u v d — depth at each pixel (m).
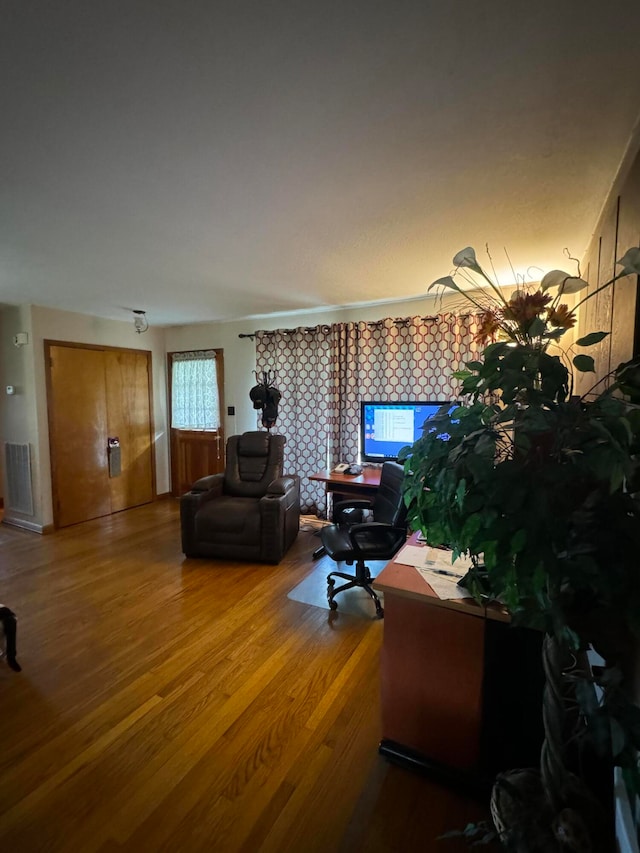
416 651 1.49
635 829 0.99
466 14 0.91
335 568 3.27
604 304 1.61
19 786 1.44
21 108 1.21
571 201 1.79
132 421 5.04
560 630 0.86
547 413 0.88
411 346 3.81
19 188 1.69
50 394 4.16
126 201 1.81
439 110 1.23
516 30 0.95
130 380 5.00
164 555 3.55
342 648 2.23
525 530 0.83
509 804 1.11
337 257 2.57
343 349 4.15
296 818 1.34
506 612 1.28
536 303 1.17
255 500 3.71
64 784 1.45
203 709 1.80
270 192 1.74
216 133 1.34
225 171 1.58
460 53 1.02
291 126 1.31
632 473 0.75
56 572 3.19
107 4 0.89
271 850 1.24
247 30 0.95
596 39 0.97
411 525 1.22
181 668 2.06
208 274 2.95
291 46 1.00
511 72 1.08
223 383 5.11
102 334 4.66
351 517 3.24
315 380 4.41
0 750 1.58
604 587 0.81
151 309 4.24
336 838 1.28
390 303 3.96
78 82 1.11
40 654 2.17
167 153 1.46
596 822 1.05
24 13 0.91
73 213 1.93
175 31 0.95
